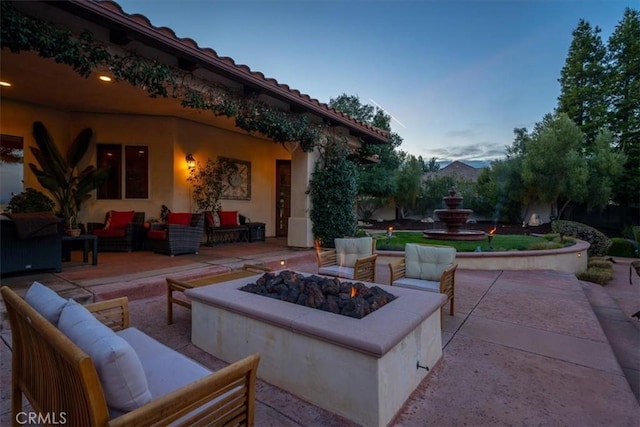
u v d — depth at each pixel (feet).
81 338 4.22
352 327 6.61
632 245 36.55
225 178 27.71
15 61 14.37
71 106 21.70
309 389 6.78
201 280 11.35
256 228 28.19
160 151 24.04
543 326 11.30
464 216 31.73
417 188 57.11
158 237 20.48
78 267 15.87
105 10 11.10
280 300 8.48
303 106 20.44
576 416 6.40
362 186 52.80
